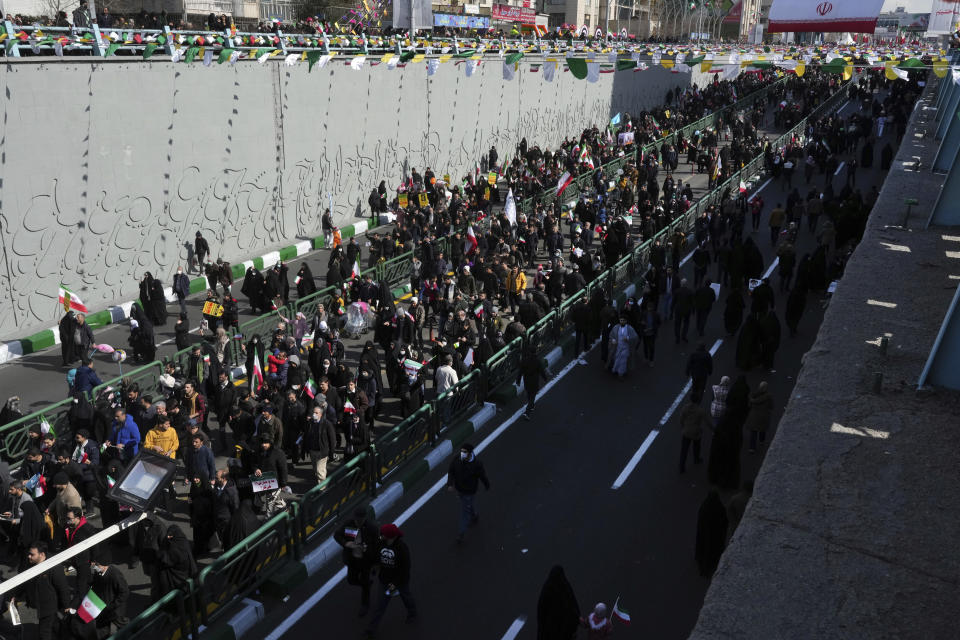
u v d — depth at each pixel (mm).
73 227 20703
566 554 11250
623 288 22875
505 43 29188
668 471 13570
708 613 5402
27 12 29172
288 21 35344
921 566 5797
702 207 29719
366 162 31672
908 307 10289
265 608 10250
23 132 19047
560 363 18391
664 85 62656
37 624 9742
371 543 9445
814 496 6570
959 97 18062
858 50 22422
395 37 29250
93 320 20859
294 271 25688
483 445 14547
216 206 25172
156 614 9234
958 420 7645
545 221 25312
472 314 18125
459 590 10492
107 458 12281
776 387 16734
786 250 21734
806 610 5414
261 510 11727
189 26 25578
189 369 15023
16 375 17797
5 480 11383
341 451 14219
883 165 35844
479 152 39438
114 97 21172
